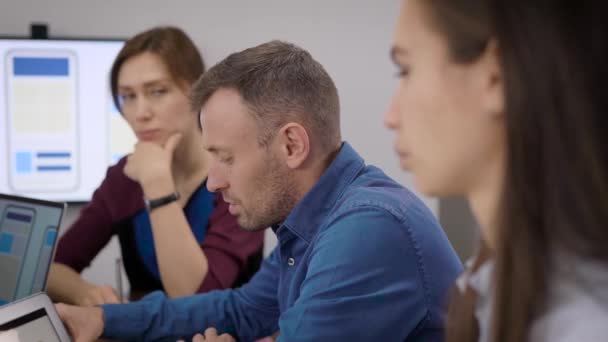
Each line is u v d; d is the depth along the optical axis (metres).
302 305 0.95
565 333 0.43
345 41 3.01
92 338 1.27
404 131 0.50
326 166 1.10
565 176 0.40
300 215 1.08
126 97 1.82
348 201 1.02
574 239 0.41
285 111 1.04
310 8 2.97
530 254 0.43
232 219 1.74
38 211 1.25
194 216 1.79
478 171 0.47
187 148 1.80
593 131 0.39
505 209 0.43
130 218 1.90
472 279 0.62
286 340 0.94
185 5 2.88
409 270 0.96
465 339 0.62
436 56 0.46
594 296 0.43
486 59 0.44
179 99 1.78
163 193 1.69
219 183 1.09
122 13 2.84
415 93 0.48
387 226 0.96
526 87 0.40
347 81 3.04
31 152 2.83
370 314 0.93
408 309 0.95
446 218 3.15
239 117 1.05
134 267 1.91
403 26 0.49
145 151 1.75
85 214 1.93
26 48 2.75
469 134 0.46
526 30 0.40
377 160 3.12
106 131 2.87
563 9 0.40
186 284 1.63
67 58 2.79
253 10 2.92
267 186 1.07
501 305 0.45
